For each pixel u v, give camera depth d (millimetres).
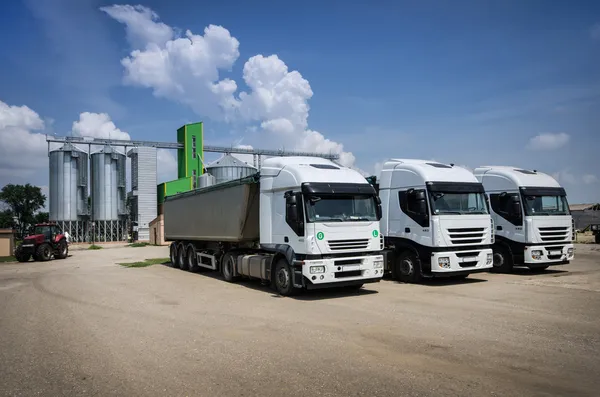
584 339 7223
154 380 5625
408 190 14148
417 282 13953
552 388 5164
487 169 17047
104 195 54562
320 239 11305
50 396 5180
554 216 16031
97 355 6797
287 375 5707
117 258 29203
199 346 7152
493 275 15852
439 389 5156
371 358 6359
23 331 8570
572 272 16625
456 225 13539
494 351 6609
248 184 14219
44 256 28281
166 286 14461
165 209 22375
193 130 55969
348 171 12500
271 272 12766
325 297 11719
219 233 16266
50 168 54344
